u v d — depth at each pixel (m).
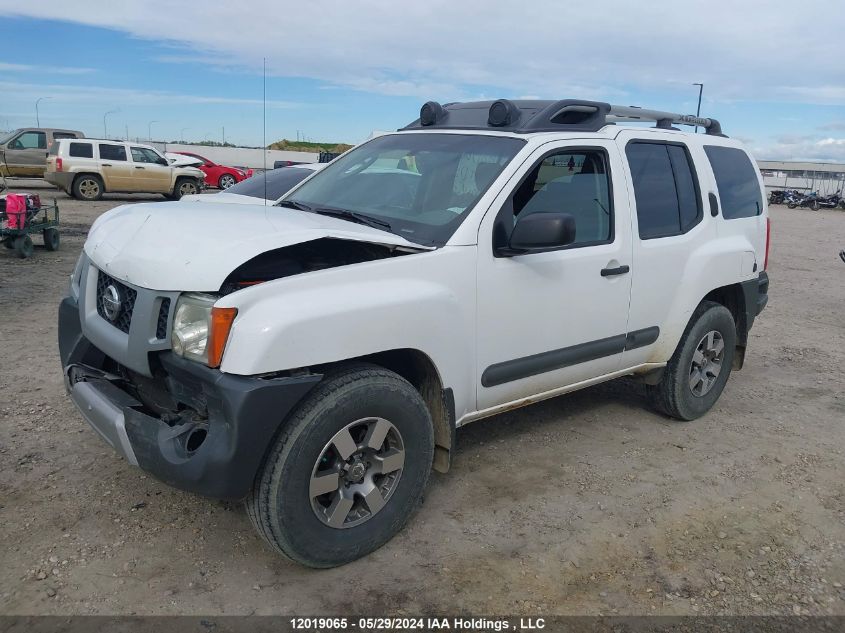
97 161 19.61
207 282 2.68
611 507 3.67
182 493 3.55
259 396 2.60
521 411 5.00
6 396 4.66
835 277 12.34
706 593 2.99
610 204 4.04
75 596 2.74
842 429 4.96
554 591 2.95
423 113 4.46
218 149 40.00
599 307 3.96
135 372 3.01
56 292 7.96
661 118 4.86
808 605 2.94
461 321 3.28
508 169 3.53
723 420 5.05
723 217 4.87
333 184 4.21
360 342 2.86
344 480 2.98
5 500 3.39
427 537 3.30
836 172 68.31
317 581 2.94
